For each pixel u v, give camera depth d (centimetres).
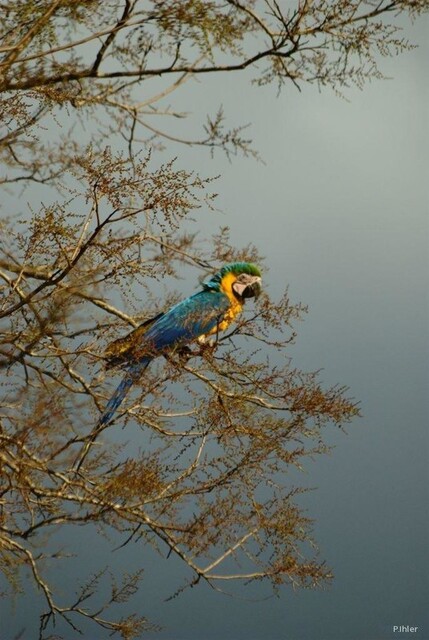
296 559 1168
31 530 1130
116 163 1095
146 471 1106
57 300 1097
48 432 1047
